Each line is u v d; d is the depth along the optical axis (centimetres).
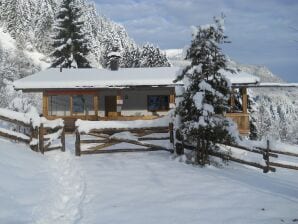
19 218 707
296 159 1548
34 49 10531
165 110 2717
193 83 1279
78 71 2795
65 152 1443
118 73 2684
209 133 1241
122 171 1144
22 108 2527
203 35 1272
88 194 897
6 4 11175
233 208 790
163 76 2542
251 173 1187
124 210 780
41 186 927
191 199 852
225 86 1295
